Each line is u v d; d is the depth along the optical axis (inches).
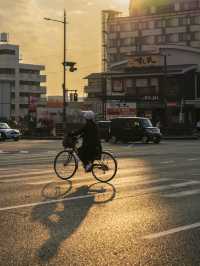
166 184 504.1
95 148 518.3
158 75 2687.0
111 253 246.8
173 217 336.2
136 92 2760.8
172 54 2753.4
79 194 434.3
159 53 2719.0
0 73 5064.0
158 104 2659.9
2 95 3002.0
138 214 345.7
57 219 327.9
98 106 3016.7
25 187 477.7
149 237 279.9
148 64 2721.5
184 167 686.5
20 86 5157.5
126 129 1519.4
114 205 380.5
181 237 280.7
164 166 699.4
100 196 423.2
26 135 2239.2
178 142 1569.9
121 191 453.1
